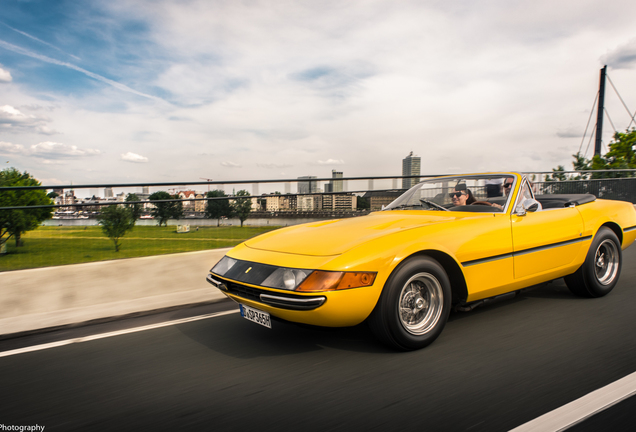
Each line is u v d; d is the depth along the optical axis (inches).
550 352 101.8
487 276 119.4
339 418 73.5
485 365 95.1
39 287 159.8
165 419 75.4
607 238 155.8
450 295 110.3
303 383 88.9
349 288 93.7
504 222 125.4
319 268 95.3
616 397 77.4
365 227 119.2
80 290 163.3
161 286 176.7
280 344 114.3
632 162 1172.5
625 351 100.8
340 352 106.5
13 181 503.8
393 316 99.1
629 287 171.2
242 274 106.9
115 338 123.0
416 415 73.4
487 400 78.0
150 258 193.6
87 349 114.5
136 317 145.8
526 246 128.6
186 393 86.1
